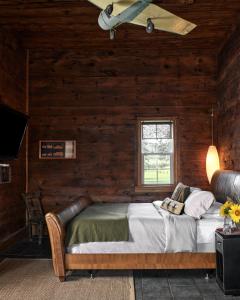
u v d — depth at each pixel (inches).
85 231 139.4
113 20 116.2
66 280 138.7
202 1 159.6
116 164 222.2
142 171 223.1
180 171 220.1
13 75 198.5
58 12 171.9
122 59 225.6
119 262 138.7
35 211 202.5
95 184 222.2
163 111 223.0
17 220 204.4
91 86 225.6
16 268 153.6
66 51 226.8
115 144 222.8
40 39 208.1
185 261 138.4
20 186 210.5
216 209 149.3
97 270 151.4
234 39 183.2
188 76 224.1
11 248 186.5
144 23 126.3
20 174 210.5
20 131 179.2
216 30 193.9
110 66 225.8
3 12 171.0
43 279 139.8
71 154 222.8
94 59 226.4
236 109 179.0
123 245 139.3
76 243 139.3
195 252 138.3
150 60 225.0
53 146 223.5
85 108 224.5
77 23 185.2
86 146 223.3
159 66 225.0
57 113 224.7
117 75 225.1
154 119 222.8
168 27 130.8
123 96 224.4
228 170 181.8
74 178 222.7
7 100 187.9
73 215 153.5
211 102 222.7
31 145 223.9
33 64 226.4
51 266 156.5
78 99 225.1
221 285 124.3
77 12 171.9
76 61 226.5
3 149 160.4
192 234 137.6
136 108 223.6
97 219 141.4
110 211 162.7
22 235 208.1
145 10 115.3
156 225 140.3
